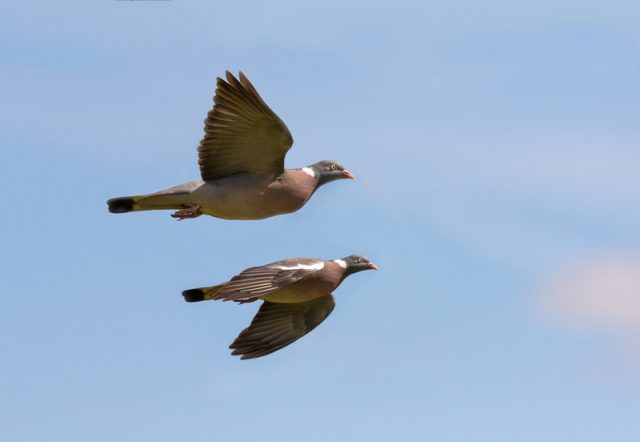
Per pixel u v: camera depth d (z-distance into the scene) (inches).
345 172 669.3
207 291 659.4
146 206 615.8
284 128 587.2
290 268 615.8
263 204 617.6
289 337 680.4
